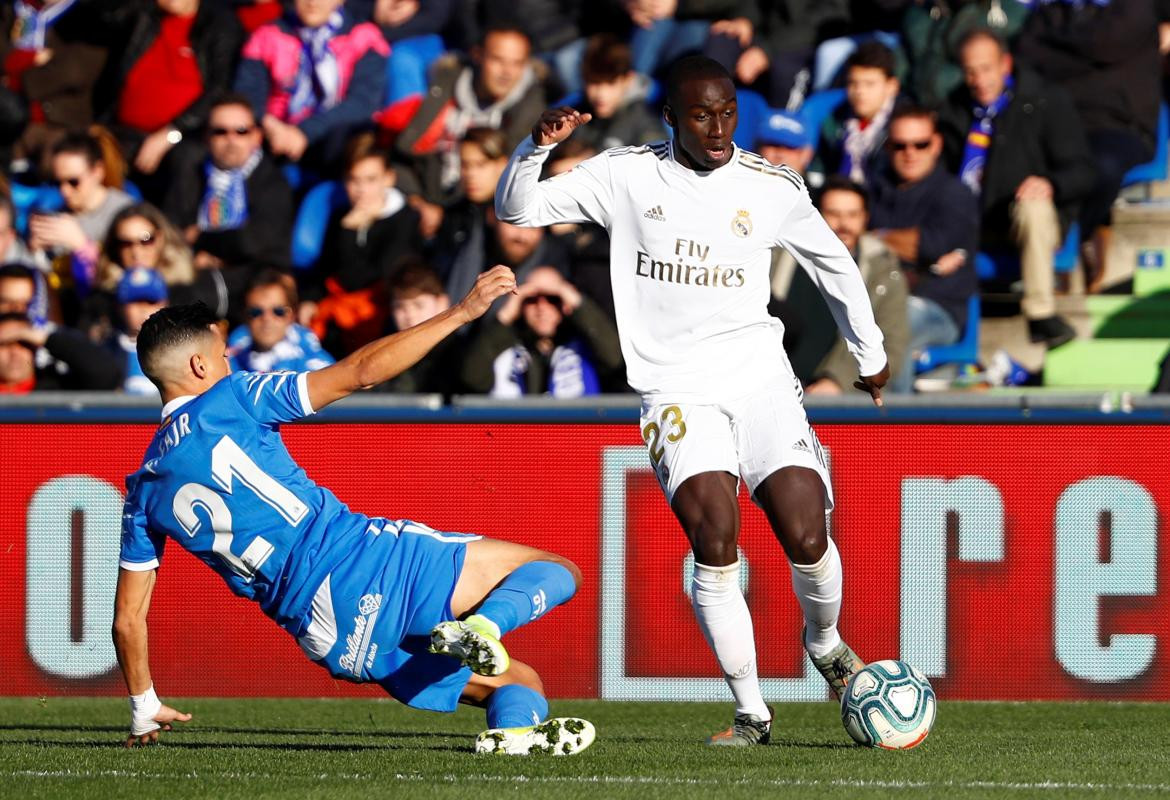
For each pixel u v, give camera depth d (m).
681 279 16.78
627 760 15.21
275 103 36.62
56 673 24.78
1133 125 34.53
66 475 24.81
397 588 15.24
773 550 24.11
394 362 14.72
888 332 28.89
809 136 33.81
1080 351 33.19
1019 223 32.66
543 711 16.08
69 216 33.00
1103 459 23.84
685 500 16.38
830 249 17.14
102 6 37.97
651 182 16.80
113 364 30.19
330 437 24.73
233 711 23.09
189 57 37.38
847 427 24.19
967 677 23.94
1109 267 35.47
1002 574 23.94
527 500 24.48
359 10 38.03
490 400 24.61
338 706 23.89
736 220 16.70
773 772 14.28
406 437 24.67
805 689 24.05
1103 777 14.21
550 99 35.91
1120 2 34.19
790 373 17.25
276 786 13.32
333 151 35.97
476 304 14.70
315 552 15.16
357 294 32.12
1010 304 33.25
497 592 14.88
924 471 24.08
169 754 15.91
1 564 24.83
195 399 15.11
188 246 31.97
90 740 18.02
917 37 34.03
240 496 14.95
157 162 35.78
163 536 15.68
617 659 24.33
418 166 33.94
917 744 16.61
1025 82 33.09
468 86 34.44
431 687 15.55
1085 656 23.81
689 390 16.78
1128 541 23.78
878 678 16.61
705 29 35.09
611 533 24.39
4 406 24.97
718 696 24.16
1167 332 33.84
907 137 31.59
